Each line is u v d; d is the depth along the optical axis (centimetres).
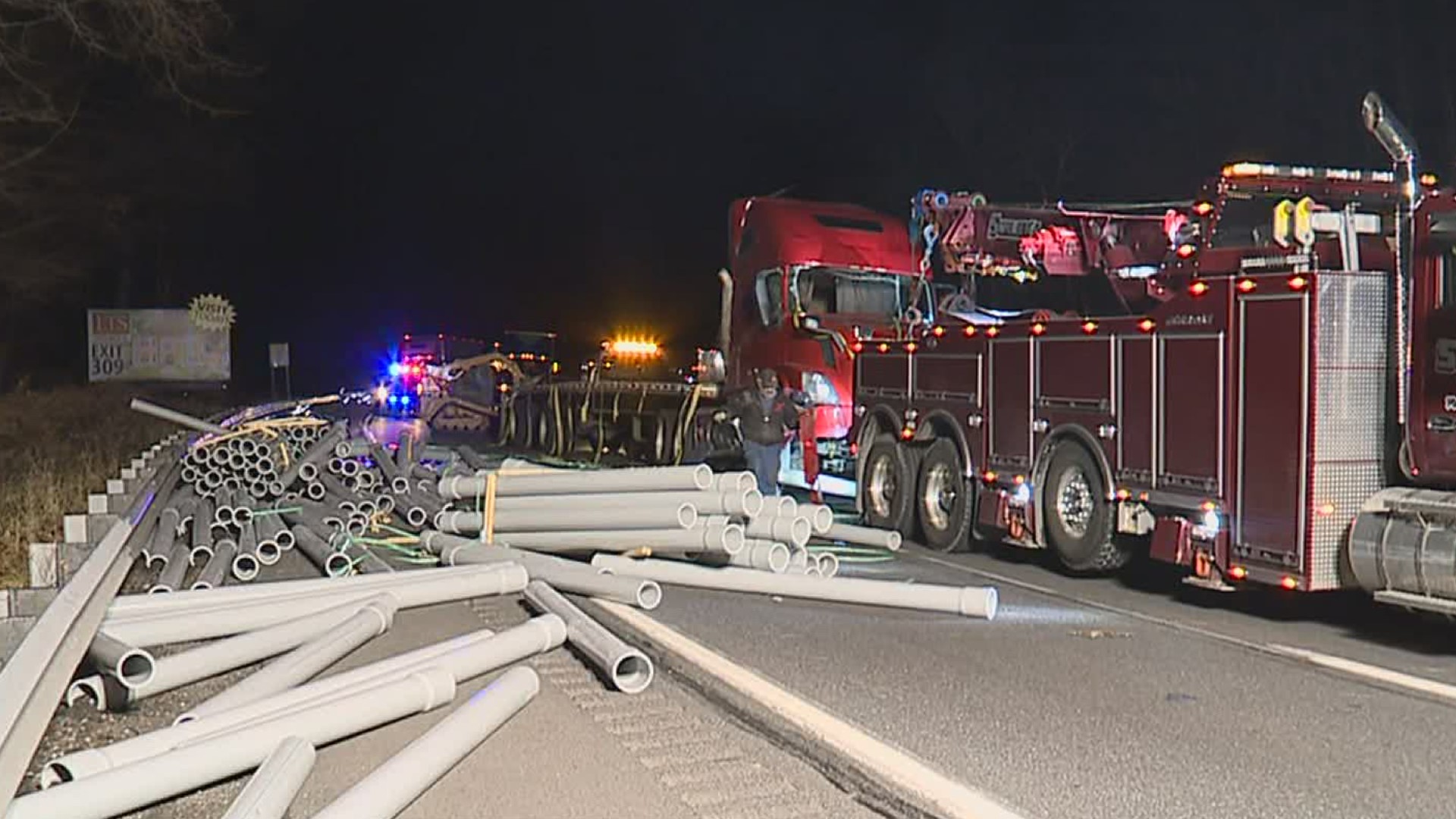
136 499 1139
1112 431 1119
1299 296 931
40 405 2670
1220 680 802
